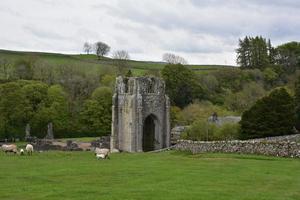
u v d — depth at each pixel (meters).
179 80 127.38
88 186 29.33
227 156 46.97
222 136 85.25
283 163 40.34
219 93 135.88
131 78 69.94
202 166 39.19
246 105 118.81
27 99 107.62
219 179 31.80
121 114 71.75
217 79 144.00
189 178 32.34
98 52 198.62
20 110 103.44
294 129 82.38
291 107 79.62
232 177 32.62
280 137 64.12
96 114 111.38
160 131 71.06
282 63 169.62
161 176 33.47
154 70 159.12
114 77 140.25
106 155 49.41
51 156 51.62
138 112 68.56
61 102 111.19
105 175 34.25
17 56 162.12
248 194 26.48
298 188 28.55
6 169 38.19
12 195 26.58
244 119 81.06
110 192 27.08
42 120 107.50
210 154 49.75
